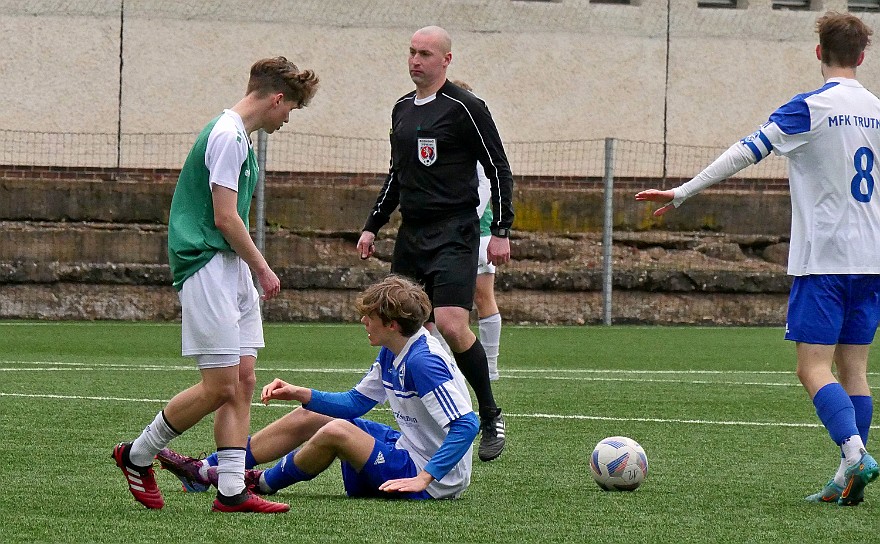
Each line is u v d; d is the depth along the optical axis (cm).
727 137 6206
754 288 5741
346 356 3994
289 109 1528
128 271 5369
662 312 5684
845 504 1599
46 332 4650
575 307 5622
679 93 6166
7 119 5575
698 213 5947
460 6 5962
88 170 5631
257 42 5781
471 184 2133
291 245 5519
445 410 1538
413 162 2131
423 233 2142
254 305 1530
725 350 4397
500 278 5566
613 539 1356
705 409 2739
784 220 5975
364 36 5869
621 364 3878
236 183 1465
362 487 1595
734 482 1800
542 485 1748
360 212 5622
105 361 3681
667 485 1761
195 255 1469
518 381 3312
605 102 6097
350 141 5844
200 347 1465
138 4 5678
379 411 2634
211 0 5741
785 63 6262
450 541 1325
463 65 5969
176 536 1325
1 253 5325
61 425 2294
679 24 6166
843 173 1631
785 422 2528
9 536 1314
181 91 5716
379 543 1305
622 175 6094
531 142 5984
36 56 5597
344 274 5478
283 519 1433
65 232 5378
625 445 1702
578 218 5819
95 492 1608
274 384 1631
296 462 1587
